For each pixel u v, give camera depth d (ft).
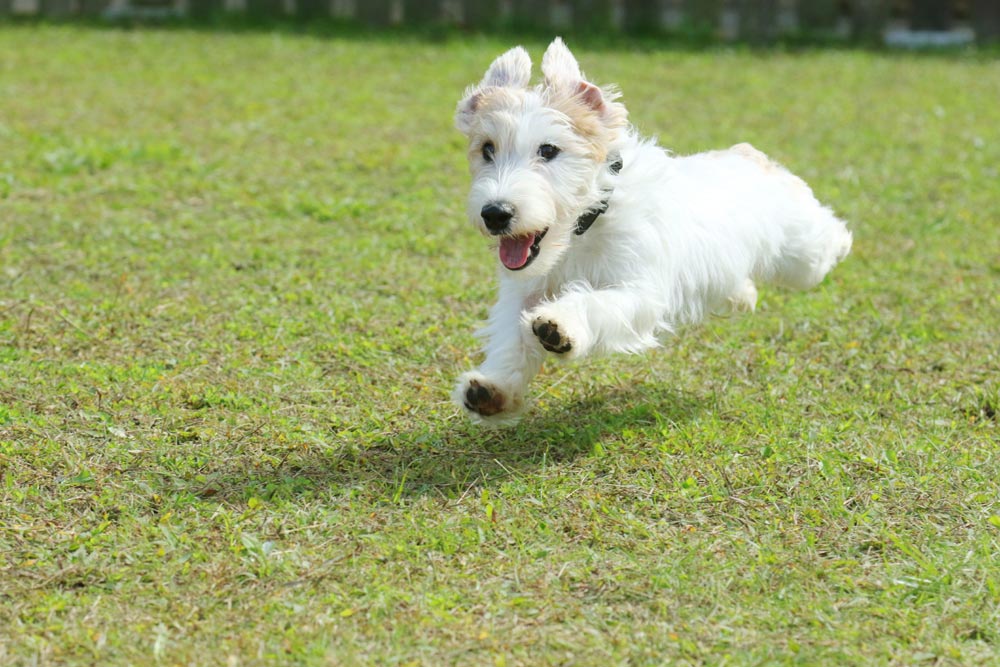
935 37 89.30
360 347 29.12
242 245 37.19
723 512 21.40
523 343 23.30
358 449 23.91
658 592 18.76
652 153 24.03
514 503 21.67
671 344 29.91
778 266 27.91
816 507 21.54
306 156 49.55
